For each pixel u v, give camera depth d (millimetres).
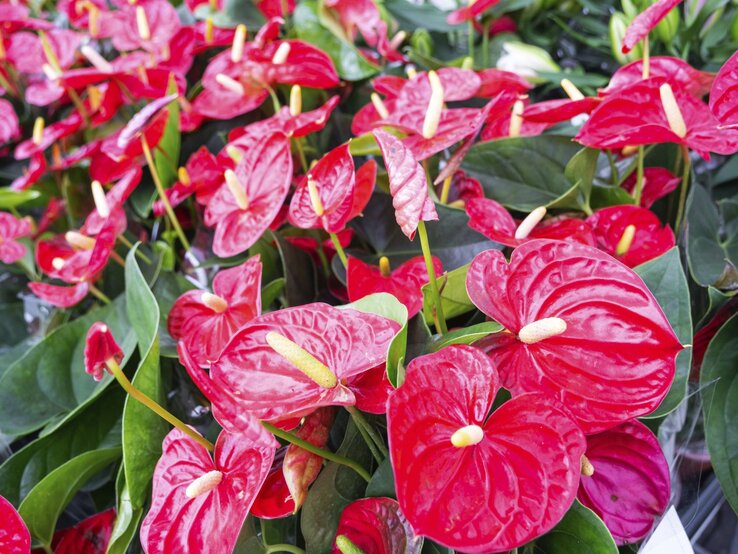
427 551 345
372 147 563
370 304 363
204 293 430
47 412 503
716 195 645
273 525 382
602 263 335
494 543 266
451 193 577
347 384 353
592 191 529
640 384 315
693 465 412
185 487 356
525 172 556
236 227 459
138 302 446
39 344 523
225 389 333
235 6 746
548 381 330
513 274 345
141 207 650
